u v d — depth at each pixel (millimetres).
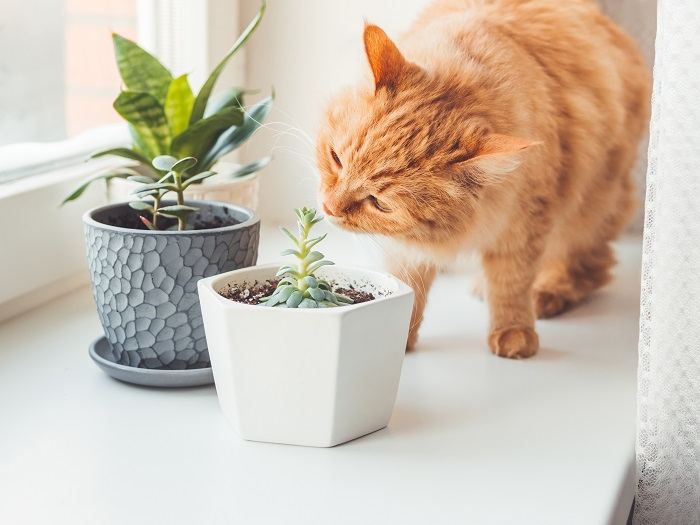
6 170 1015
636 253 1436
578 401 893
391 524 655
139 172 1022
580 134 1019
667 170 756
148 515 651
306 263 765
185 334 842
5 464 711
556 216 1016
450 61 918
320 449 764
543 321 1137
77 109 1176
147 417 805
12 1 1007
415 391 899
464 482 722
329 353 719
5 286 958
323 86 1393
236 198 1065
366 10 1349
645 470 798
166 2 1294
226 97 1034
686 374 781
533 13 1063
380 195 852
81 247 1099
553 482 729
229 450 752
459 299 1204
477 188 861
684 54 732
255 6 1395
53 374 882
